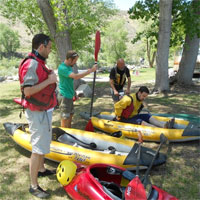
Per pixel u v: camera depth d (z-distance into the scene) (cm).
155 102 824
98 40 495
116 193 285
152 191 265
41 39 272
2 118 680
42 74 274
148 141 494
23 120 657
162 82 983
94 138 439
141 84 1326
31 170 307
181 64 1110
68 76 427
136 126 503
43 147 298
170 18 905
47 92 285
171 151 448
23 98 288
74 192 291
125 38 3356
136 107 517
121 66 583
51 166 395
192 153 438
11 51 3875
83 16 954
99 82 1556
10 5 1193
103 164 312
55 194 320
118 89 621
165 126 494
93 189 267
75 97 514
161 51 949
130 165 349
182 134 462
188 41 1058
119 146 412
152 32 1034
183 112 693
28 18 1257
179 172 374
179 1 927
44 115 290
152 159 352
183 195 318
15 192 326
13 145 484
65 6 871
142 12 1002
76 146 417
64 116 474
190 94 944
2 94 1113
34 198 312
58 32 923
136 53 4200
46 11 908
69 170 306
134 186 251
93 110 750
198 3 962
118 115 523
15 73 2208
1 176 368
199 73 1346
